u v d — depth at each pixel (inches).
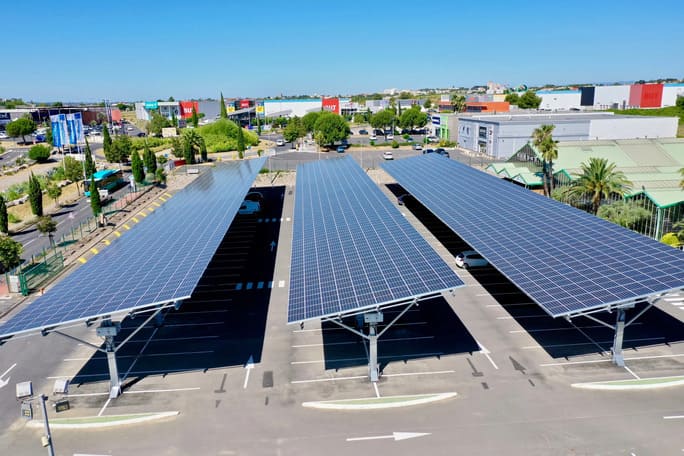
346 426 1056.8
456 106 7490.2
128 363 1336.1
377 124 7219.5
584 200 2448.3
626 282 1145.4
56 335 1513.3
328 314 1113.4
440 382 1193.4
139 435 1054.4
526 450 966.4
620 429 1014.4
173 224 1934.1
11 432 1078.4
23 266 2092.8
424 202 2196.1
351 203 2209.6
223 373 1270.9
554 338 1374.3
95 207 2765.7
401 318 1526.8
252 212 2903.5
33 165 4906.5
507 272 1306.6
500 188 2284.7
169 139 6309.1
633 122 4239.7
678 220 2015.3
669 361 1242.6
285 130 6451.8
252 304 1683.1
